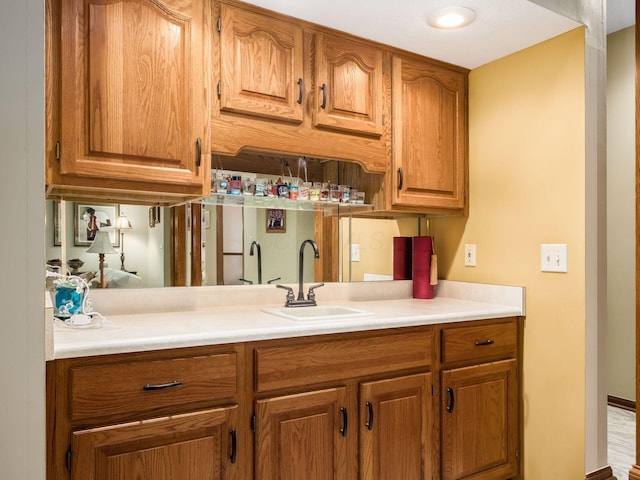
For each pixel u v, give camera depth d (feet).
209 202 7.11
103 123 5.33
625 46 11.72
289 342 5.57
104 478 4.50
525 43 7.58
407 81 7.89
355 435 6.05
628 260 11.57
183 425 4.89
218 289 7.16
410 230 9.28
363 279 8.67
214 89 6.17
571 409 7.07
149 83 5.61
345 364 5.95
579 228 7.02
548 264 7.39
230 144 6.31
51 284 5.94
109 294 6.39
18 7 3.60
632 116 11.52
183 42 5.85
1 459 3.50
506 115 8.05
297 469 5.59
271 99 6.61
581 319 6.98
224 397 5.16
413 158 7.94
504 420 7.51
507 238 8.00
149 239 6.68
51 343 3.96
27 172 3.61
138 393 4.68
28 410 3.59
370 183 8.02
